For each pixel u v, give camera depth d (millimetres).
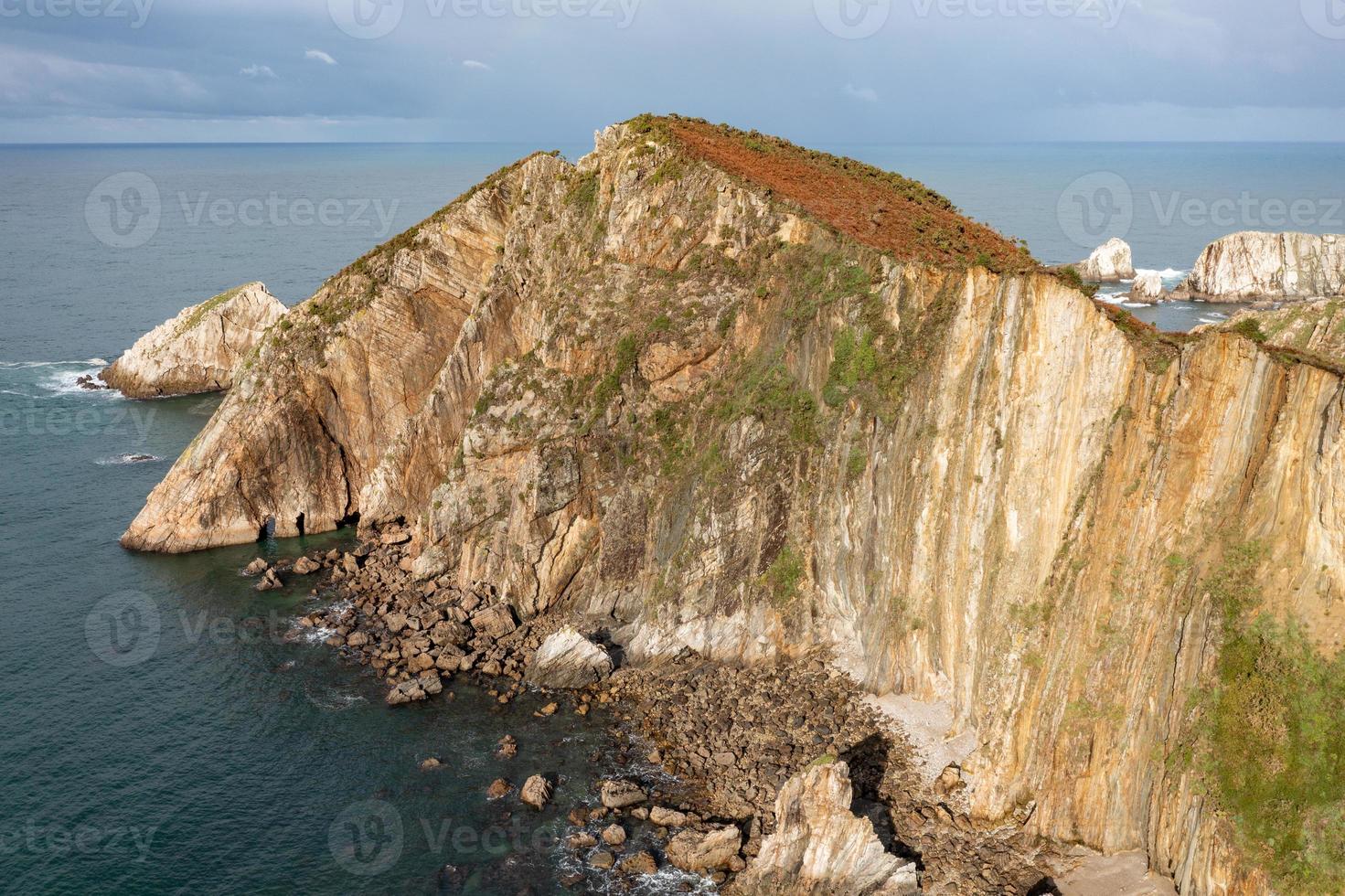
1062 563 40719
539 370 67000
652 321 63812
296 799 45500
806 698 50750
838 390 54344
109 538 74500
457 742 49625
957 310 48594
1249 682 34875
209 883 40250
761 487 55750
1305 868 32281
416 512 76438
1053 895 37188
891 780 44062
